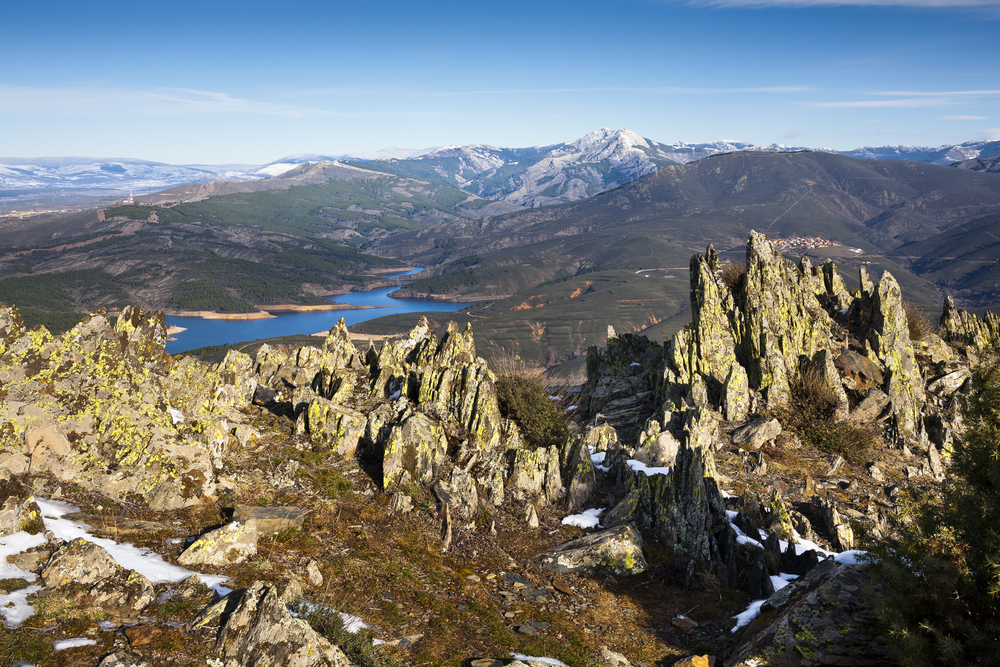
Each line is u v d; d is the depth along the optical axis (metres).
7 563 10.80
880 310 29.38
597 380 34.69
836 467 24.53
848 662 11.69
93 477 14.24
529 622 13.84
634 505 19.12
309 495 16.98
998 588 10.11
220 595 11.26
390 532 16.25
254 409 22.95
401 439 19.36
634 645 13.58
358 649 10.86
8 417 13.87
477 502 18.73
